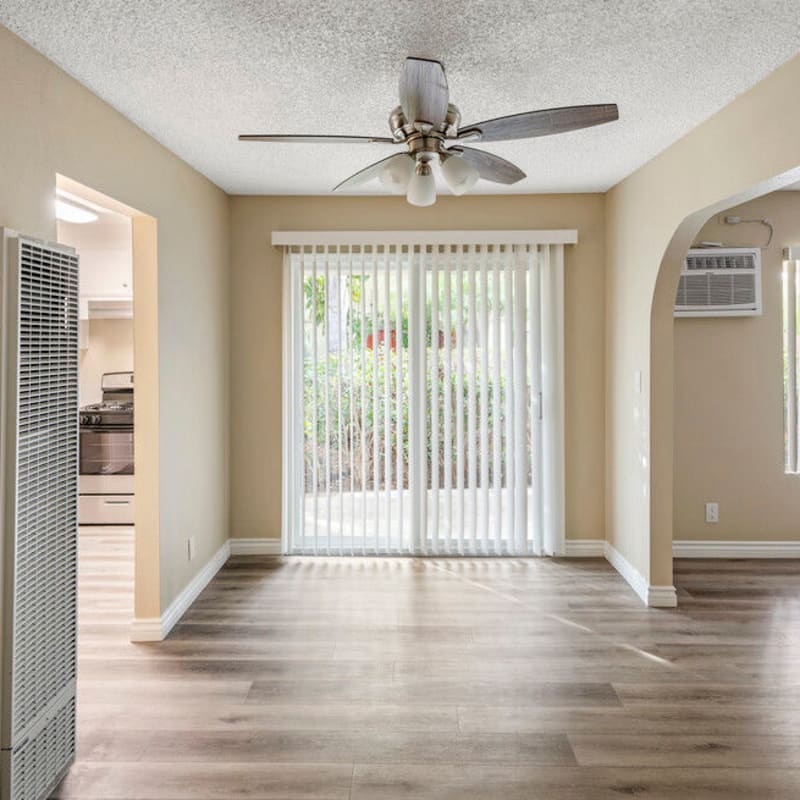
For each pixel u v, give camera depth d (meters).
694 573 4.33
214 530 4.32
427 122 2.18
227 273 4.59
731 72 2.60
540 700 2.70
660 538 3.76
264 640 3.30
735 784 2.17
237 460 4.70
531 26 2.23
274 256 4.64
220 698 2.72
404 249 4.66
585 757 2.31
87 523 5.75
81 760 2.31
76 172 2.57
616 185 4.36
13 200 2.16
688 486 4.66
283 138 2.46
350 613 3.64
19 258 1.97
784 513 4.64
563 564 4.50
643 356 3.86
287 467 4.68
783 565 4.49
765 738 2.43
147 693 2.77
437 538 4.64
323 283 4.65
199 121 3.07
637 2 2.08
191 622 3.54
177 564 3.59
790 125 2.49
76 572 2.34
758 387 4.61
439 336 4.66
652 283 3.73
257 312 4.66
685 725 2.52
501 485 4.68
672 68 2.56
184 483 3.71
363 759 2.30
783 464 4.63
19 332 1.98
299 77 2.61
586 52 2.43
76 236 5.69
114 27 2.18
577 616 3.59
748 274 4.53
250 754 2.34
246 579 4.21
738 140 2.84
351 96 2.81
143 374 3.31
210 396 4.21
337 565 4.49
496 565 4.48
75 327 2.34
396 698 2.72
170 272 3.50
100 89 2.68
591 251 4.61
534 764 2.27
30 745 2.05
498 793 2.12
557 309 4.62
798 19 2.20
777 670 2.96
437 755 2.33
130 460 5.73
